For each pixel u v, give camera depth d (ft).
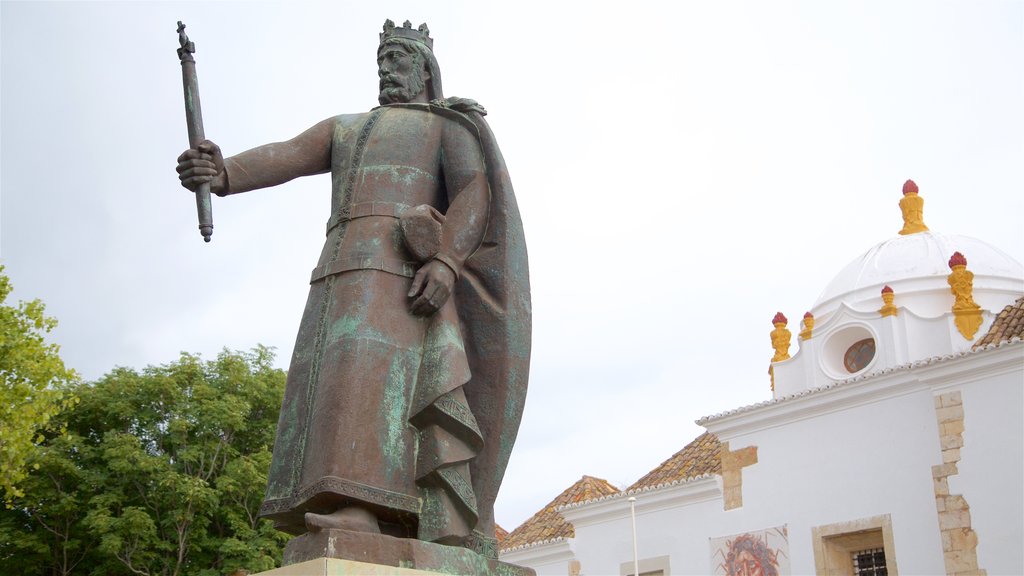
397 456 12.84
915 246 69.10
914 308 65.05
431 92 16.03
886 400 54.75
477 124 14.90
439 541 12.76
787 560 56.75
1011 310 56.70
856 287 67.82
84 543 74.28
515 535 78.02
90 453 73.92
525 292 14.44
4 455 51.44
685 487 62.39
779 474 58.59
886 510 53.11
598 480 81.82
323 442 12.51
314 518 11.75
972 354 50.19
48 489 72.13
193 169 14.03
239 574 72.13
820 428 57.31
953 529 50.01
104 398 77.51
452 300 14.19
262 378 84.43
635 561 61.77
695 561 61.16
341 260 13.76
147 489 74.43
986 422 50.03
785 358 69.10
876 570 54.13
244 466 74.69
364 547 11.72
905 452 53.16
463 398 13.52
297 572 11.09
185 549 72.69
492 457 13.83
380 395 12.94
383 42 15.97
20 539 71.92
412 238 13.66
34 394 53.98
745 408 60.23
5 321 54.34
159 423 78.28
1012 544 47.78
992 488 49.11
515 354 14.10
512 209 14.55
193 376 80.48
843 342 65.21
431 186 14.79
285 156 14.99
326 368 13.03
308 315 13.74
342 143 15.14
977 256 67.15
